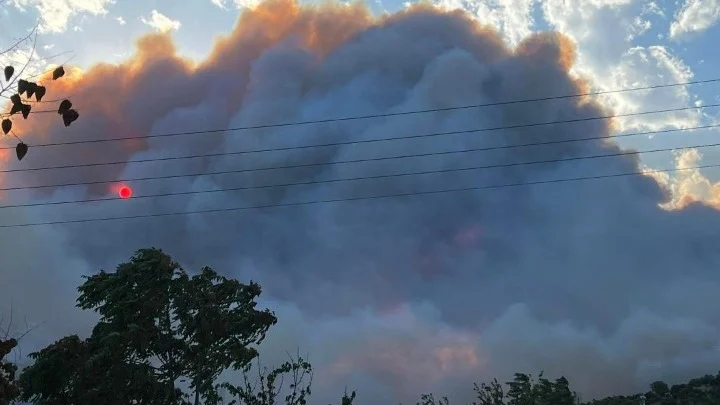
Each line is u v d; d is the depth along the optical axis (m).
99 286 33.03
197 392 33.62
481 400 38.12
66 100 8.77
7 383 23.44
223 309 34.44
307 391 36.78
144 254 34.00
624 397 42.56
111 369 31.12
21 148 8.55
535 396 37.41
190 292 33.09
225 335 33.75
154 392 31.70
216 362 33.88
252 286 36.06
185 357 33.16
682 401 83.94
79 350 30.86
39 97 8.50
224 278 35.62
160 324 33.44
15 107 8.44
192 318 32.91
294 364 36.97
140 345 31.30
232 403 35.25
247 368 35.53
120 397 30.95
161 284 32.94
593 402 41.50
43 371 30.12
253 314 34.94
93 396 30.22
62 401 30.53
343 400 37.09
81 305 33.41
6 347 22.08
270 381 36.09
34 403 30.59
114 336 30.75
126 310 32.34
